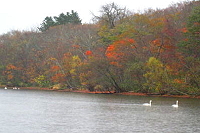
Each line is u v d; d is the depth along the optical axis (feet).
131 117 172.45
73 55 445.37
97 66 342.64
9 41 549.54
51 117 171.22
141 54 331.57
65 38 514.27
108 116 175.32
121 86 345.31
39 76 457.68
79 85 408.05
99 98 286.05
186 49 286.05
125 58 337.93
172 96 302.25
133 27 365.40
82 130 137.90
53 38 532.73
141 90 328.29
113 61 340.18
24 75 491.72
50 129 139.33
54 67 421.59
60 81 422.00
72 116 175.22
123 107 216.33
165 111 196.13
